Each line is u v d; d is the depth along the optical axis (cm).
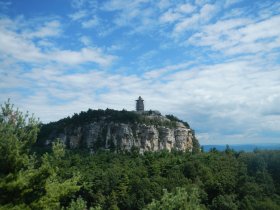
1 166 1738
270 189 11538
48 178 1905
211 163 13788
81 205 2758
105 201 10469
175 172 12438
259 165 12925
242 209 10369
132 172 12344
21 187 1700
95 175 11400
